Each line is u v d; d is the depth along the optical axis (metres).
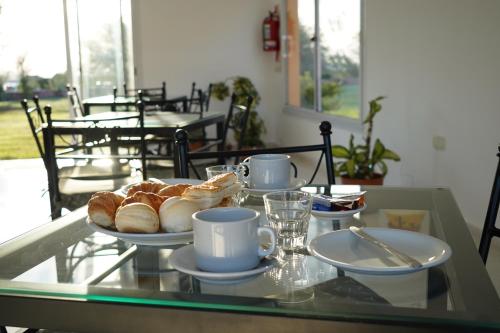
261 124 7.65
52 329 0.97
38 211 4.45
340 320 0.86
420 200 1.59
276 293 0.93
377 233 1.16
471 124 3.46
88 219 1.22
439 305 0.89
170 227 1.13
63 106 7.70
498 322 0.83
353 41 5.24
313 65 6.35
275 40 7.42
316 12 6.16
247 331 0.88
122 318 0.93
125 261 1.12
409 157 4.24
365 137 4.96
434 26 3.79
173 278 1.01
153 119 4.09
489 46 3.24
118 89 7.55
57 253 1.18
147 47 7.54
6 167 6.46
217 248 0.93
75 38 7.28
